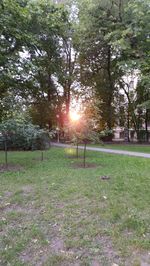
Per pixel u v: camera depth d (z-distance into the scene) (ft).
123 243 11.82
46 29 53.26
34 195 18.35
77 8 66.59
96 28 59.57
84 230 13.10
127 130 85.40
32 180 22.41
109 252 11.26
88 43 67.92
